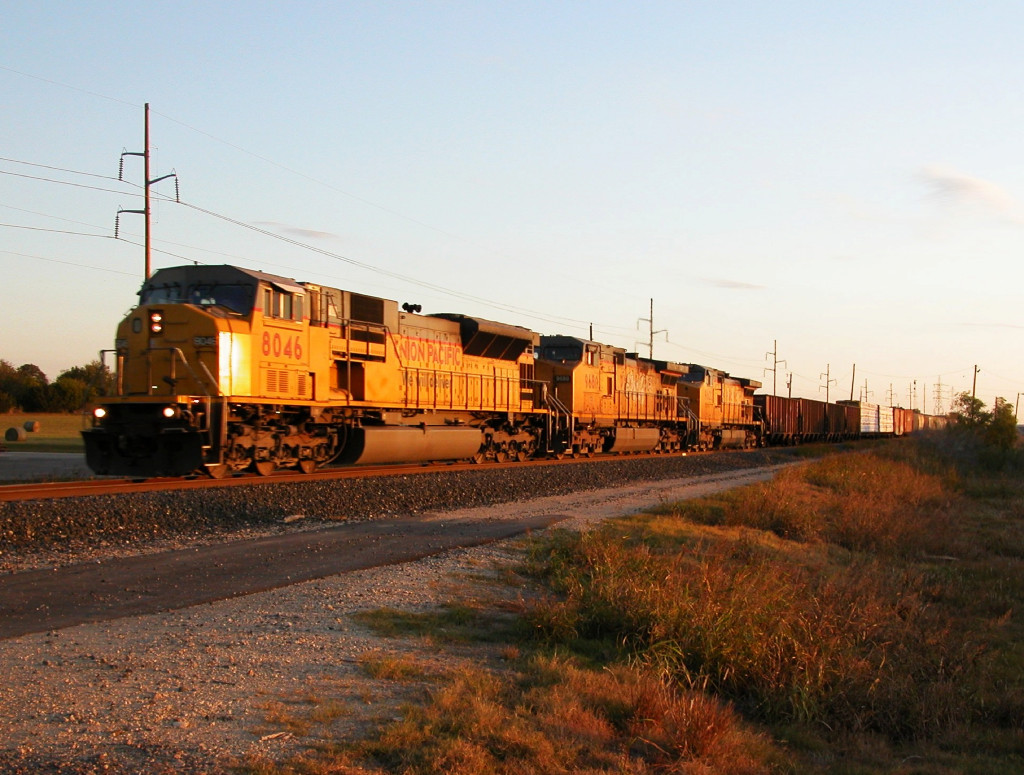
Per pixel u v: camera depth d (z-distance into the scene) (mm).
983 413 61562
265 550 13039
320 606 9977
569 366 36094
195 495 16094
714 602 10898
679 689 8922
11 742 5812
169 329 19344
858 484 30781
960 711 9922
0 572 11070
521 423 33375
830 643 10719
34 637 8312
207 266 20531
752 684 9578
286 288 20953
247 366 19734
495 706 7148
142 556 12367
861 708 9594
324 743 6227
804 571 15836
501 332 31188
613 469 29875
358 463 24297
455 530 15844
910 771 8055
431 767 5926
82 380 94312
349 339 23484
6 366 102062
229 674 7527
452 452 27922
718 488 27000
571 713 7250
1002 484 40812
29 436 53031
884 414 88812
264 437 20781
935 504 30922
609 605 10664
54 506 14281
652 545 15977
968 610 15812
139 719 6367
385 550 13586
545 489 23531
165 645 8227
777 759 7633
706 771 6754
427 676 7910
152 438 19375
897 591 14852
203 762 5746
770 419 59656
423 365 27250
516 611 10680
